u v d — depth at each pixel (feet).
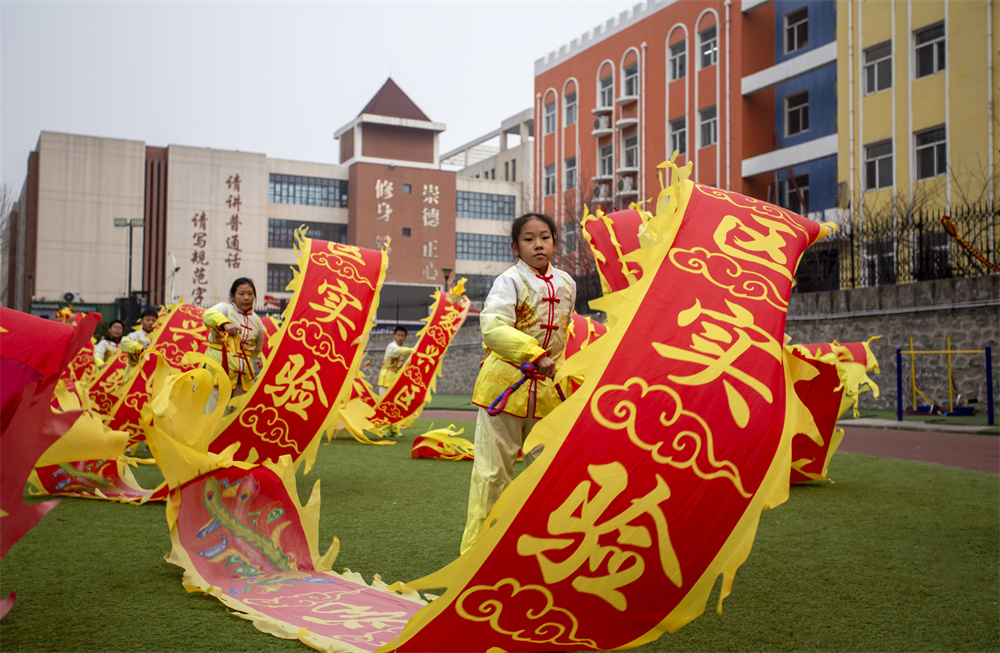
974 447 30.89
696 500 8.10
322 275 18.84
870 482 21.59
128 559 13.00
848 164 71.67
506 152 217.36
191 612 10.28
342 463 26.91
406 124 201.98
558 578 7.83
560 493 7.91
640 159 100.07
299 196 197.26
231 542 12.44
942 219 37.63
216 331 20.15
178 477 12.19
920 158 66.23
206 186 187.52
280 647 8.99
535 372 11.35
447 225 200.23
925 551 13.50
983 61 60.85
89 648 8.89
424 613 7.77
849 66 71.87
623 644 8.11
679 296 9.18
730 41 87.20
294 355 17.84
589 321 18.90
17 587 11.34
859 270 56.13
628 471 8.03
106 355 39.17
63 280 176.96
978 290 46.39
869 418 43.96
